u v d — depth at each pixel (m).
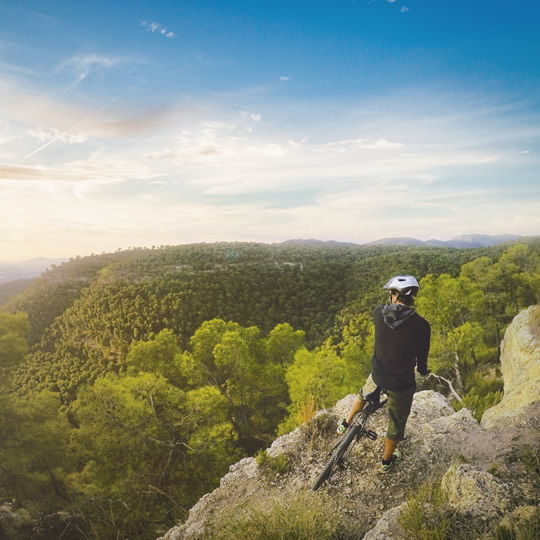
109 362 86.69
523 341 8.75
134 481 14.29
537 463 2.92
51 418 19.30
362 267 115.25
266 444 26.66
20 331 22.16
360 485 3.35
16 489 17.16
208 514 3.83
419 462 3.45
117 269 135.12
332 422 4.32
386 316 2.95
